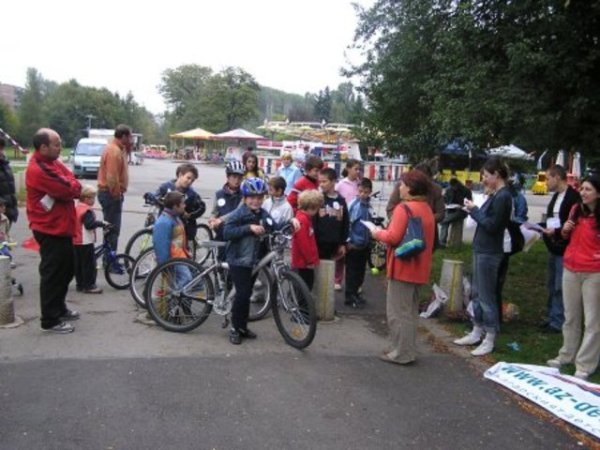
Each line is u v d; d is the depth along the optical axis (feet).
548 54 21.06
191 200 24.30
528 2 21.45
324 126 102.58
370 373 16.38
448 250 38.86
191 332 19.08
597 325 16.20
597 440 13.10
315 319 17.52
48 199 17.42
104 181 25.62
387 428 13.12
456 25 24.25
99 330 18.67
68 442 11.74
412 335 17.24
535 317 23.26
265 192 18.17
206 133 174.09
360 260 23.63
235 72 232.53
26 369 15.23
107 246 23.73
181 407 13.52
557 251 20.10
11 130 233.96
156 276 19.20
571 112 22.47
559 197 20.33
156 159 203.72
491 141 25.62
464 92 24.04
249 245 18.01
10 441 11.68
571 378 16.02
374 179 72.18
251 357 17.02
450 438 12.85
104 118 285.84
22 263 27.43
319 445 12.17
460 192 38.86
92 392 14.03
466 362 17.78
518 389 15.48
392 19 36.52
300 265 20.75
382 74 37.14
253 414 13.38
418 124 37.35
